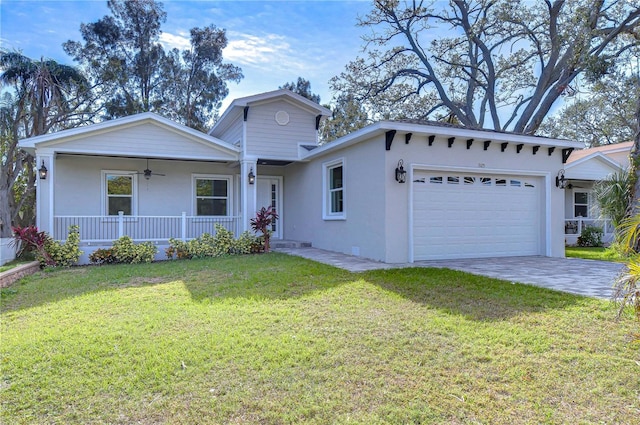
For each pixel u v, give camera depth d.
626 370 3.21
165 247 10.84
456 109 22.52
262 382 3.10
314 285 6.27
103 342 3.93
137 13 25.17
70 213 11.93
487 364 3.37
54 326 4.46
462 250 9.65
